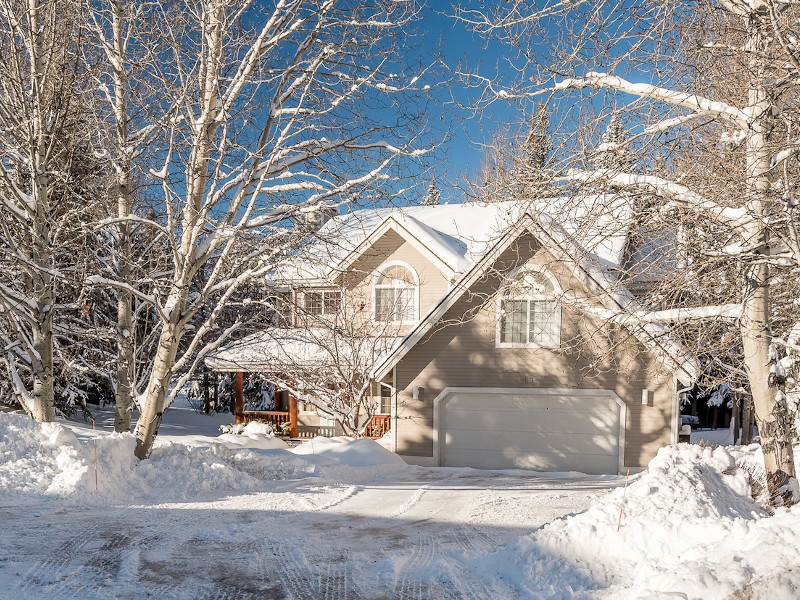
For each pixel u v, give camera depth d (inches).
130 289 533.6
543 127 396.2
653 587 225.1
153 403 563.8
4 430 495.2
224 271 609.3
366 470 708.7
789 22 350.0
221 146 522.9
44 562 297.9
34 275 546.9
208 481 549.6
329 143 543.8
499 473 756.0
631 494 333.4
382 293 960.3
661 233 406.9
